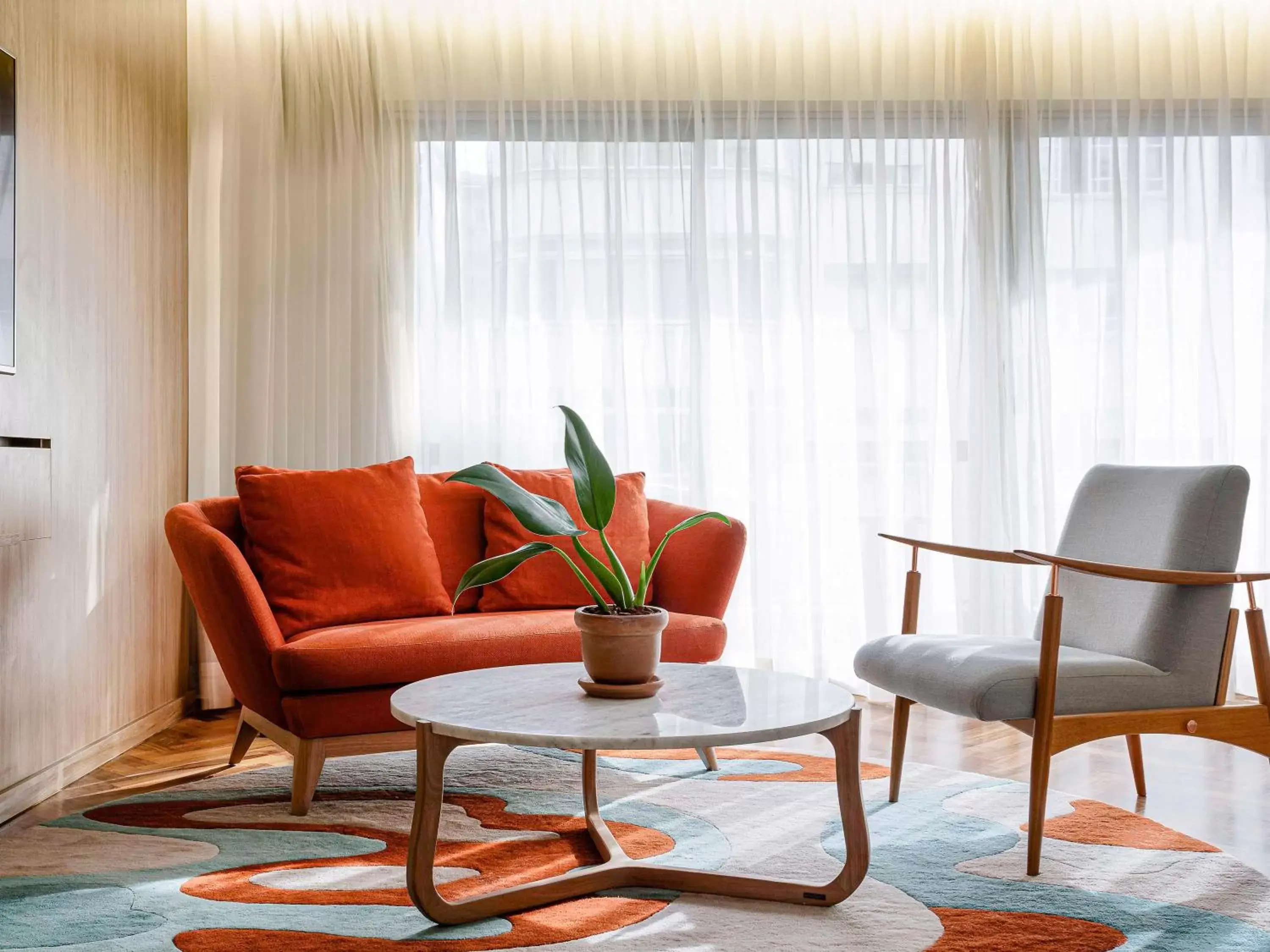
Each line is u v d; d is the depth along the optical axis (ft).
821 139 13.82
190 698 12.84
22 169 8.93
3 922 6.46
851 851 6.68
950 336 13.71
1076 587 9.01
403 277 13.47
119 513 10.89
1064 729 7.27
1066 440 13.85
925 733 11.52
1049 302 13.92
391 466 10.99
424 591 10.44
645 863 7.34
